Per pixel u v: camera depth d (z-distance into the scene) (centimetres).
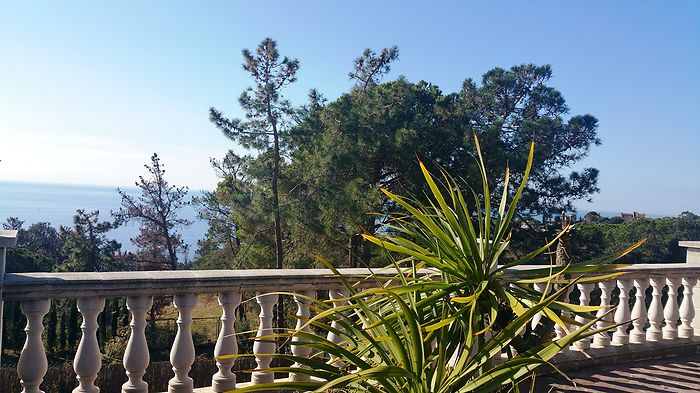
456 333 300
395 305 328
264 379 417
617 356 548
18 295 335
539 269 356
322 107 2064
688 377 512
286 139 2061
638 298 574
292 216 1858
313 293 434
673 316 592
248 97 2019
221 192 2706
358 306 298
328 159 1827
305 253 1956
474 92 2461
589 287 546
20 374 342
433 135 1902
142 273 379
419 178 1800
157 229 3447
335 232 1786
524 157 1962
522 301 324
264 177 2048
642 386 484
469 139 1912
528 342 336
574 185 2295
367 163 1839
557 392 461
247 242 2233
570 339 271
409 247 339
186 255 3525
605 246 2094
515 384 267
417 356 270
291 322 1002
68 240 3331
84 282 349
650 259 2636
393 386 274
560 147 2283
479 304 313
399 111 1906
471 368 277
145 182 3309
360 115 1873
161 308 2231
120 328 1502
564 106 2481
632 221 2961
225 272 406
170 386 391
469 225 322
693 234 2738
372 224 1770
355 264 1808
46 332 1339
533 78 2469
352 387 280
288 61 2028
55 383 795
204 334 1931
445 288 305
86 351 356
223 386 402
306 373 277
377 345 284
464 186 1792
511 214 329
